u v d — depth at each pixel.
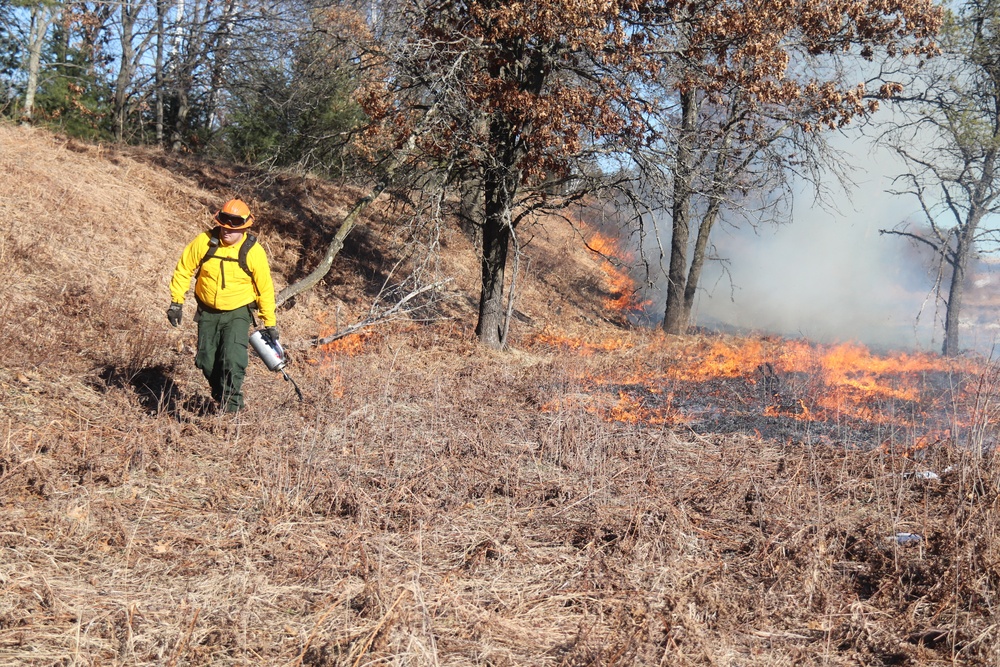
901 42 14.52
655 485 5.86
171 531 4.50
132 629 3.42
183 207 14.85
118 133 21.41
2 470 4.93
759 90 12.71
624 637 3.65
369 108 12.49
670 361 12.72
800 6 13.02
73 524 4.39
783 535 4.87
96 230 11.88
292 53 18.05
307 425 6.74
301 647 3.42
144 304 10.30
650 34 12.41
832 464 6.47
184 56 23.14
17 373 6.60
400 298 15.55
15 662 3.08
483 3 12.17
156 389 7.44
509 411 8.20
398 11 12.14
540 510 5.35
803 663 3.55
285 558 4.32
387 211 19.20
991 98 18.25
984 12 17.28
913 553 4.57
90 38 23.56
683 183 12.95
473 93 12.20
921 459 6.55
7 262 9.23
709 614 3.93
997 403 7.89
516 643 3.60
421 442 6.61
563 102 11.98
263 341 6.92
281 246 15.69
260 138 20.12
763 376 10.59
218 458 5.85
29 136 14.34
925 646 3.70
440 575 4.23
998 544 4.40
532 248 23.28
